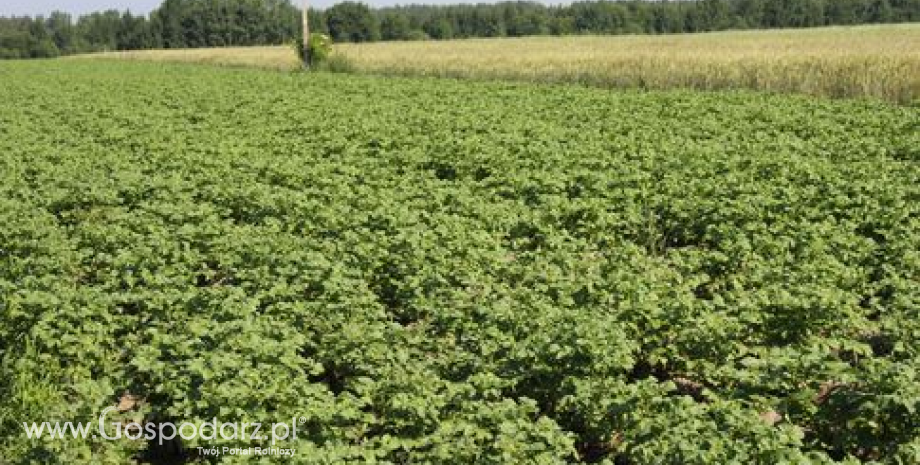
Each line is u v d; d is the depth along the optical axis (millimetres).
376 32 125438
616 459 8539
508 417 7887
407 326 11484
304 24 53688
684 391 9828
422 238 12922
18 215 15172
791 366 8641
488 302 10648
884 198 14773
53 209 16609
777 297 10336
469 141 20594
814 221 14305
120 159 20531
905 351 9242
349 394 8406
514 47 67375
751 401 8555
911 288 11031
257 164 18797
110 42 159375
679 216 14633
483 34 145875
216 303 10625
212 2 148750
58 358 9742
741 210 14258
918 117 23688
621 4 146750
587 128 23516
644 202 15734
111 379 9500
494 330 9688
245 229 14023
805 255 12453
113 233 13758
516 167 18328
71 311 10219
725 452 7055
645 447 7449
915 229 13539
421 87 36656
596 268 12109
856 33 69000
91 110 30344
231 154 20734
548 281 11469
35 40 148375
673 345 9773
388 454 8180
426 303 10797
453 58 52281
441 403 8133
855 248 12703
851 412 8102
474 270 12008
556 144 20219
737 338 10062
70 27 167875
